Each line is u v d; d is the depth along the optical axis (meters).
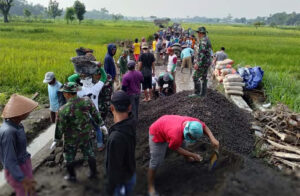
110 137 2.82
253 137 5.95
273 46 29.22
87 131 3.71
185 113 5.80
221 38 40.94
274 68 15.02
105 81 5.31
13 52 15.48
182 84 11.32
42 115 7.16
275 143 5.42
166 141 3.40
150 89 8.30
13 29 36.94
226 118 6.12
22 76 10.07
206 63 6.41
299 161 4.95
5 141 3.12
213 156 3.09
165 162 3.59
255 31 68.38
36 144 5.78
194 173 2.95
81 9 74.38
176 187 2.61
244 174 2.33
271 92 9.36
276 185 2.07
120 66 9.77
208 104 6.34
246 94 9.98
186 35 21.83
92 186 2.53
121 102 2.92
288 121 5.62
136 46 14.94
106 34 36.03
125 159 2.81
